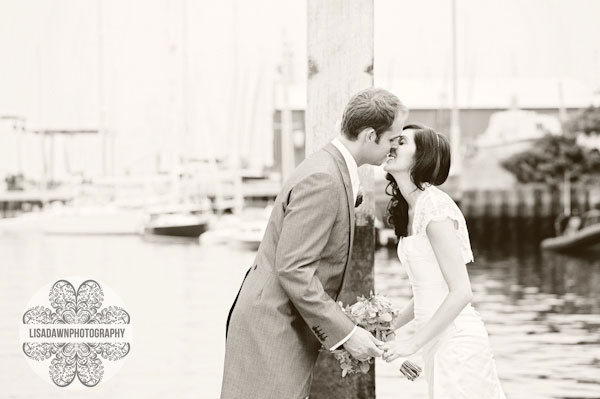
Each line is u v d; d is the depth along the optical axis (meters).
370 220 4.34
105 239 56.06
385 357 3.81
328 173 3.66
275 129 62.28
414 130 4.10
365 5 4.31
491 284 31.00
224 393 3.71
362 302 3.85
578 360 14.05
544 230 57.72
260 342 3.67
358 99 3.74
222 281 32.06
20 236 58.88
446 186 56.69
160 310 23.33
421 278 4.06
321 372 4.36
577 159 58.00
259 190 61.81
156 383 12.08
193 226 51.19
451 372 4.02
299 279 3.59
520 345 16.05
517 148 58.12
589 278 32.97
